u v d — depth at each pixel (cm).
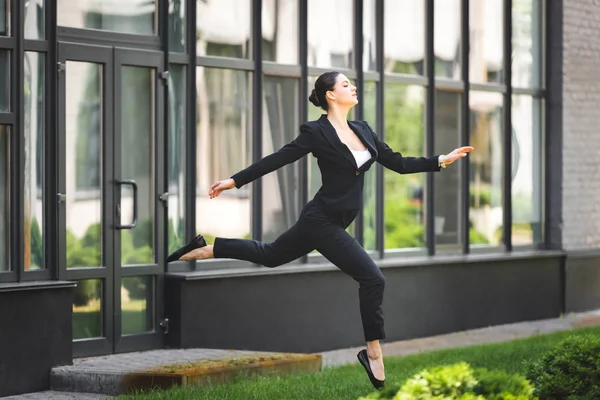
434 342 1897
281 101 1755
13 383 1354
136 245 1572
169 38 1602
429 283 1967
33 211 1433
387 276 1889
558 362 1023
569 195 2281
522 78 2225
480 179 2117
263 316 1680
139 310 1572
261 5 1719
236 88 1695
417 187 1984
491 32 2147
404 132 1956
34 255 1432
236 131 1695
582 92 2306
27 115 1430
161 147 1595
